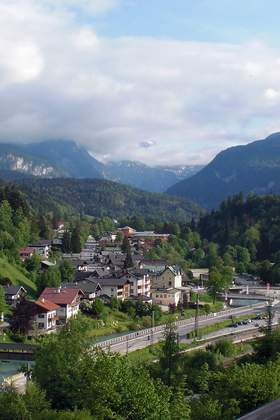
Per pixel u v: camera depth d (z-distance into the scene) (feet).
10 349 403.13
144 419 173.68
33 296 591.37
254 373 216.95
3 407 163.43
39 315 476.95
